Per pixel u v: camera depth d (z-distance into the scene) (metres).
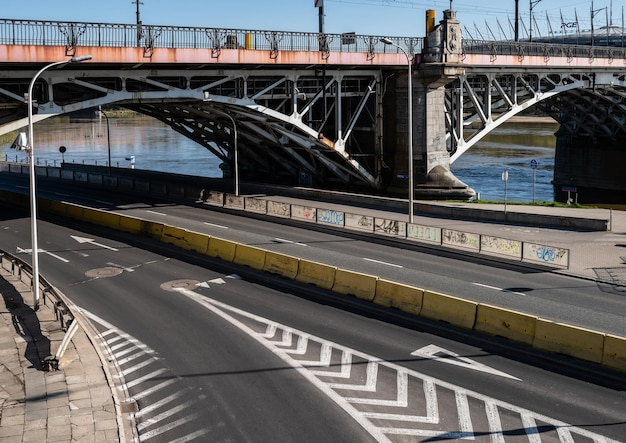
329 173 56.28
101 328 21.45
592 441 13.90
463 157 102.06
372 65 46.41
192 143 133.62
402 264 29.20
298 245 33.31
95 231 38.12
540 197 70.12
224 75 40.44
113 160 101.31
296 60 41.44
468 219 40.78
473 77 54.72
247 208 44.25
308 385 16.92
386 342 19.91
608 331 20.17
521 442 13.91
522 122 172.00
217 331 21.02
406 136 50.22
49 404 15.77
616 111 72.31
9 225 40.19
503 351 19.12
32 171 22.80
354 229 37.28
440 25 48.62
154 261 30.55
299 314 22.64
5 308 22.97
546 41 119.88
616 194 75.12
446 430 14.48
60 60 32.31
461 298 22.28
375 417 15.14
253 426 14.86
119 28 34.06
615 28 122.44
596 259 29.92
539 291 24.78
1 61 30.59
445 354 18.92
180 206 47.00
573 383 16.89
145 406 16.02
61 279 27.50
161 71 37.69
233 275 27.94
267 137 49.28
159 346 19.84
